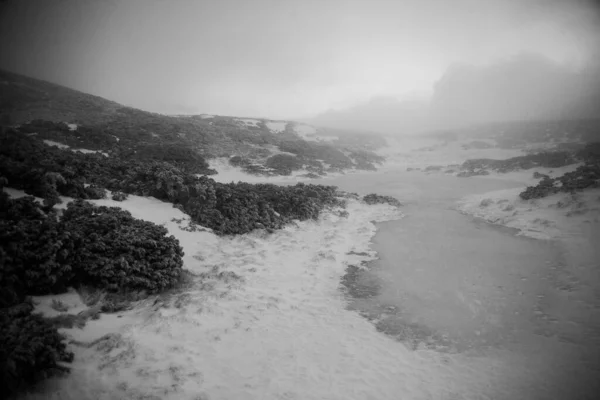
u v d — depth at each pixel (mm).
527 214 17328
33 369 6066
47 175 11859
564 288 9977
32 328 6906
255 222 15594
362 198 23172
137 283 9461
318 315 9148
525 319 8578
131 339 7457
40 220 9828
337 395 6254
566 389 6227
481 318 8734
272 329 8375
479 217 18828
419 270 11922
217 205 15805
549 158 36156
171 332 7867
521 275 11023
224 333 8055
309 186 22094
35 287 8523
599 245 12633
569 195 17844
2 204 9414
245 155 40250
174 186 15719
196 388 6285
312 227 16797
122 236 10391
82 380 6262
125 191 15234
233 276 10773
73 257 9281
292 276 11531
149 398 5953
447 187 30281
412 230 16797
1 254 8156
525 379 6543
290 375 6770
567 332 7938
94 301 8828
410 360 7258
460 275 11312
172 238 11172
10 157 12859
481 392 6273
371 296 10234
